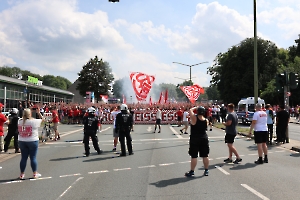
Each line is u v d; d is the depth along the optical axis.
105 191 6.29
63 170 8.51
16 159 10.55
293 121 36.16
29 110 7.59
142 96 31.12
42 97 56.59
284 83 14.16
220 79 66.44
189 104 34.59
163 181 7.07
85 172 8.20
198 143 7.53
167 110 32.75
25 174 8.08
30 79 50.50
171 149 12.70
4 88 40.72
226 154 11.09
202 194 5.96
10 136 11.91
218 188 6.40
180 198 5.72
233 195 5.88
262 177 7.39
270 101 52.56
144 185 6.72
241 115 30.00
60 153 11.77
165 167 8.77
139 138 17.42
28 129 7.49
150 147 13.40
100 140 16.48
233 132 9.30
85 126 11.11
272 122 13.93
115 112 12.75
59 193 6.21
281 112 13.85
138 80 31.00
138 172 8.12
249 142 15.01
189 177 7.45
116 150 12.51
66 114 33.34
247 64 58.38
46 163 9.62
